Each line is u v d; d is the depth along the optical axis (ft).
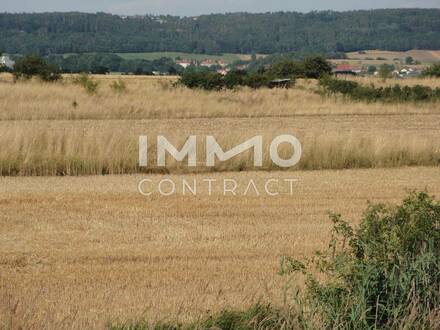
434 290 59.93
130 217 108.68
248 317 59.62
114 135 156.97
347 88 342.03
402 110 303.68
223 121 252.21
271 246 93.86
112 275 79.82
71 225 103.40
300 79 467.52
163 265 84.23
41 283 76.64
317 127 236.84
